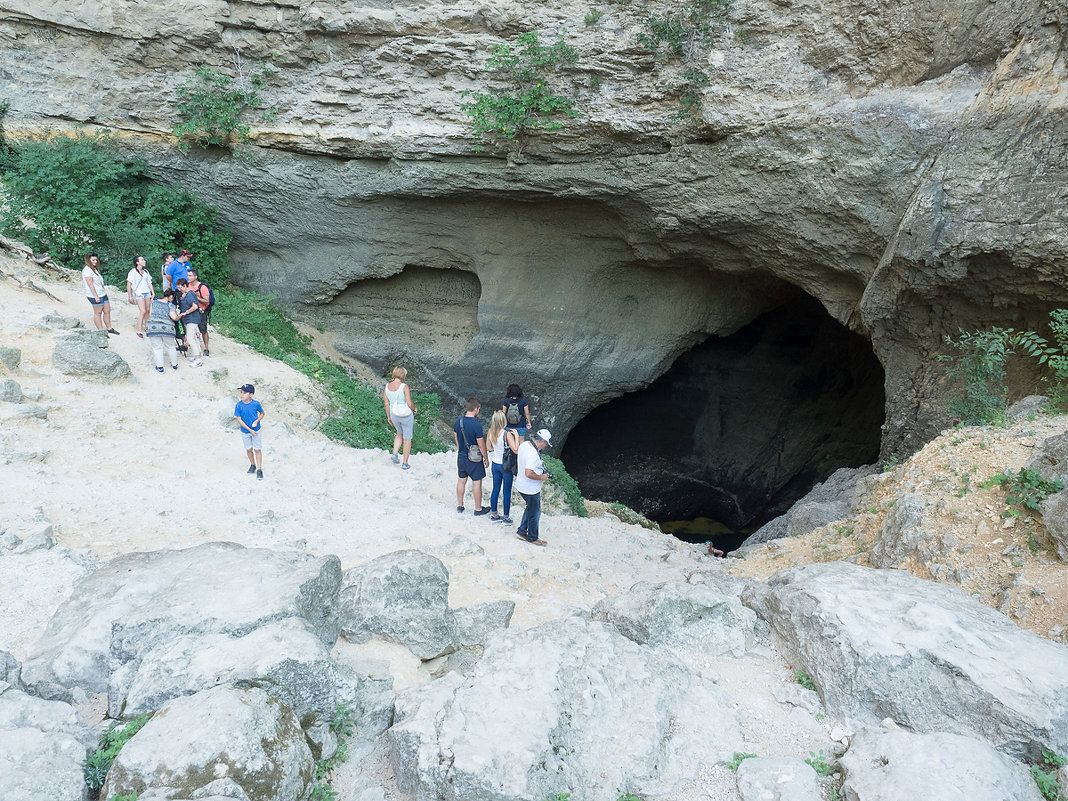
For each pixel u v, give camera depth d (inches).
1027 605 220.2
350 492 359.3
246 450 378.3
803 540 380.2
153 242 598.9
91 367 410.0
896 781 139.4
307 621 179.9
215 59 581.0
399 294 694.5
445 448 564.1
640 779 155.8
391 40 540.7
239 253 685.3
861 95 448.8
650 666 183.6
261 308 656.4
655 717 167.2
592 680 172.2
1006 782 139.8
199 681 155.2
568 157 545.6
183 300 475.2
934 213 412.5
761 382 772.0
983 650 172.6
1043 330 416.2
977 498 273.1
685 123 499.8
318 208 628.7
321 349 674.8
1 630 188.7
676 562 352.8
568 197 572.1
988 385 432.8
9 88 604.7
